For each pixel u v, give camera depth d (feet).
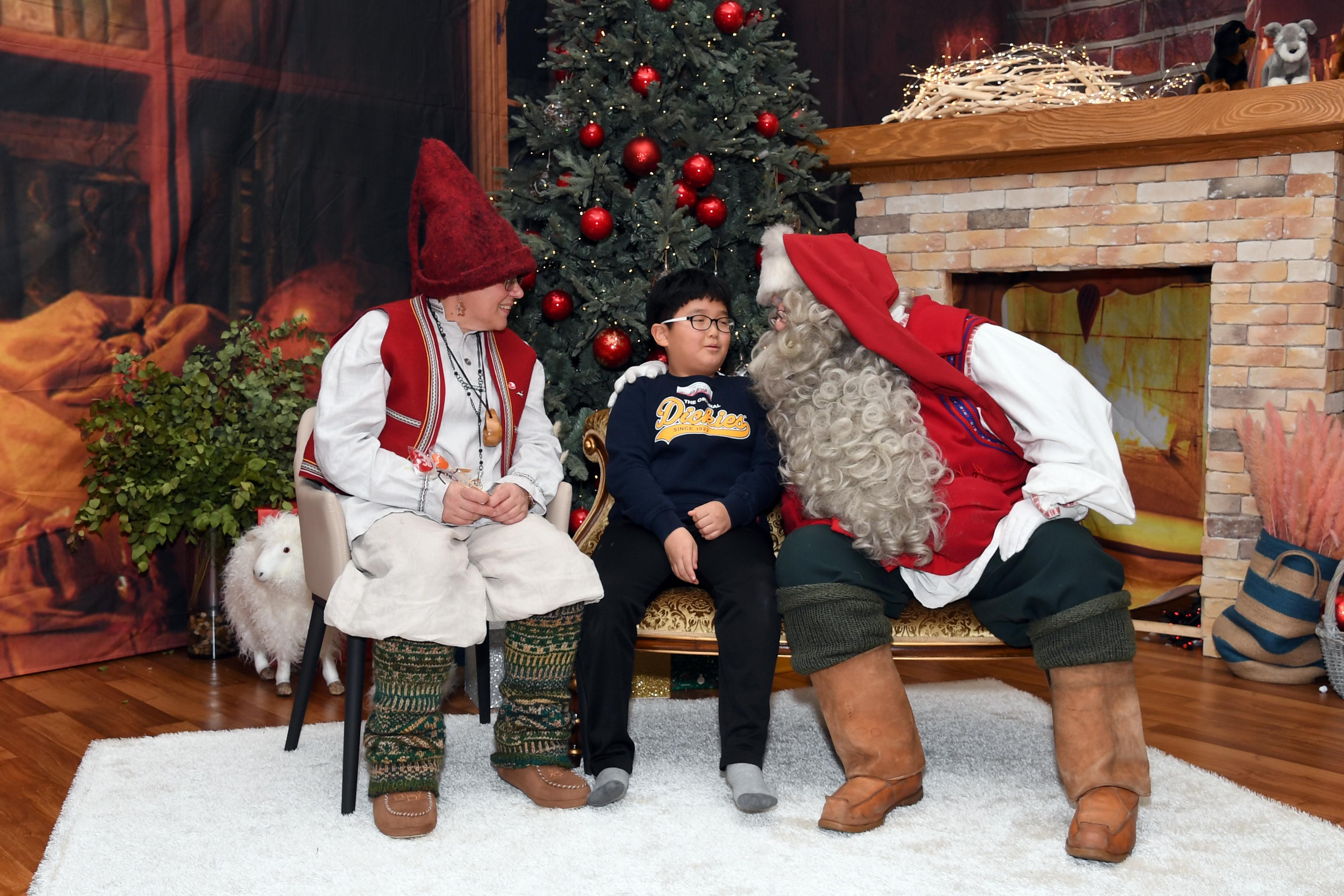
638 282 10.07
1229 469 10.98
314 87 11.87
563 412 10.62
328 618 6.57
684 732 8.61
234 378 10.84
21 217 10.02
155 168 10.80
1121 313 12.20
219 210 11.27
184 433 10.39
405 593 6.48
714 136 10.36
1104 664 6.32
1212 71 11.44
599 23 10.73
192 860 6.13
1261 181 10.64
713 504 7.39
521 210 10.80
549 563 6.88
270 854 6.23
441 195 7.11
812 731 8.60
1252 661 10.18
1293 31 10.86
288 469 10.89
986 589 6.77
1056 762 7.50
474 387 7.25
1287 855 6.27
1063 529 6.53
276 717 9.06
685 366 8.09
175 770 7.59
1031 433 6.62
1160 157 11.05
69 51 10.19
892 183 12.66
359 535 6.79
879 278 7.30
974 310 13.12
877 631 6.62
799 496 7.29
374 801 6.66
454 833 6.55
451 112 13.08
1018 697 9.59
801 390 7.25
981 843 6.43
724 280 9.71
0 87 9.82
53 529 10.45
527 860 6.16
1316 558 9.84
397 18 12.51
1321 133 10.23
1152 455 12.12
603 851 6.29
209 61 11.07
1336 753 8.25
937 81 12.44
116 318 10.66
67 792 7.36
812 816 6.82
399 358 6.98
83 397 10.52
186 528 10.85
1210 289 11.30
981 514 6.72
